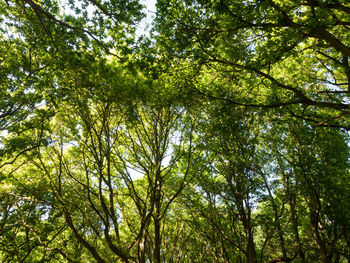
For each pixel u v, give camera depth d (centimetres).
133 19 945
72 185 1380
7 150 1080
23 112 1188
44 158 1355
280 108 1098
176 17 977
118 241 1097
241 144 1371
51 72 1106
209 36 934
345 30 1009
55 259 1582
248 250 1291
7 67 1137
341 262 1689
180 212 1714
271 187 1501
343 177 1342
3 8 1008
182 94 1116
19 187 1284
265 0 746
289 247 1647
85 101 1071
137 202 1270
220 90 1166
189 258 1952
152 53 1045
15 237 1480
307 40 1162
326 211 1279
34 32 1010
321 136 1340
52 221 1498
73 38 966
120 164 1441
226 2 854
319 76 1373
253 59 998
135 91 1055
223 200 1513
